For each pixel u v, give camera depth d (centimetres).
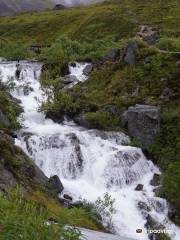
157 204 3678
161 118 4594
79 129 4509
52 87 5488
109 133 4428
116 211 3425
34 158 3884
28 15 17425
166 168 4153
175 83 5025
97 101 5156
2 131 3547
